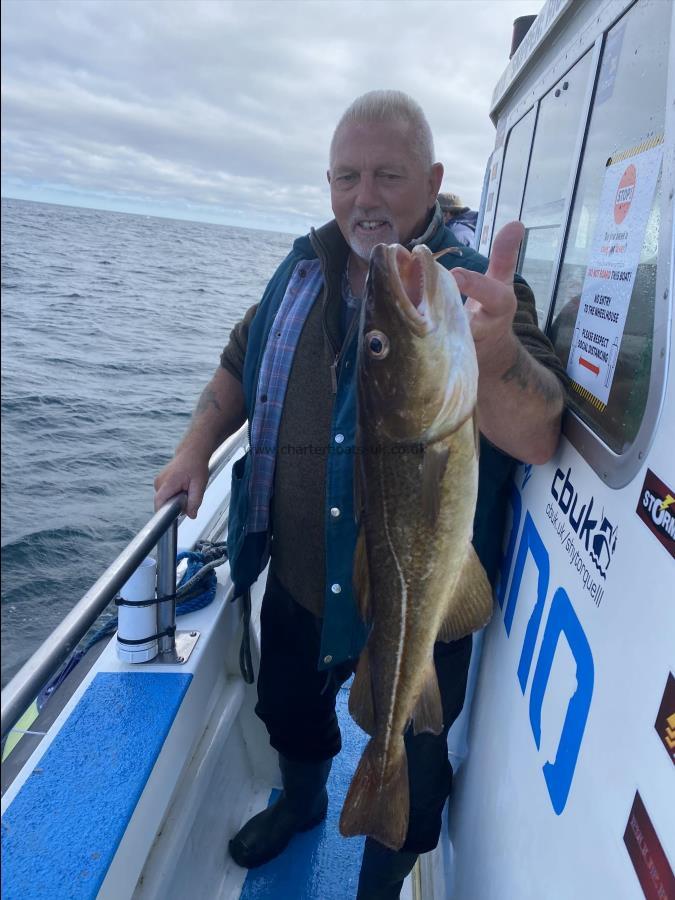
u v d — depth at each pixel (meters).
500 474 1.71
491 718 1.70
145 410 11.51
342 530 1.71
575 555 1.24
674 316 0.96
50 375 13.23
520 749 1.40
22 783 1.49
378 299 1.21
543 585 1.41
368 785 1.36
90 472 8.65
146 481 8.54
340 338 1.79
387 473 1.26
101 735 1.63
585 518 1.22
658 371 0.98
